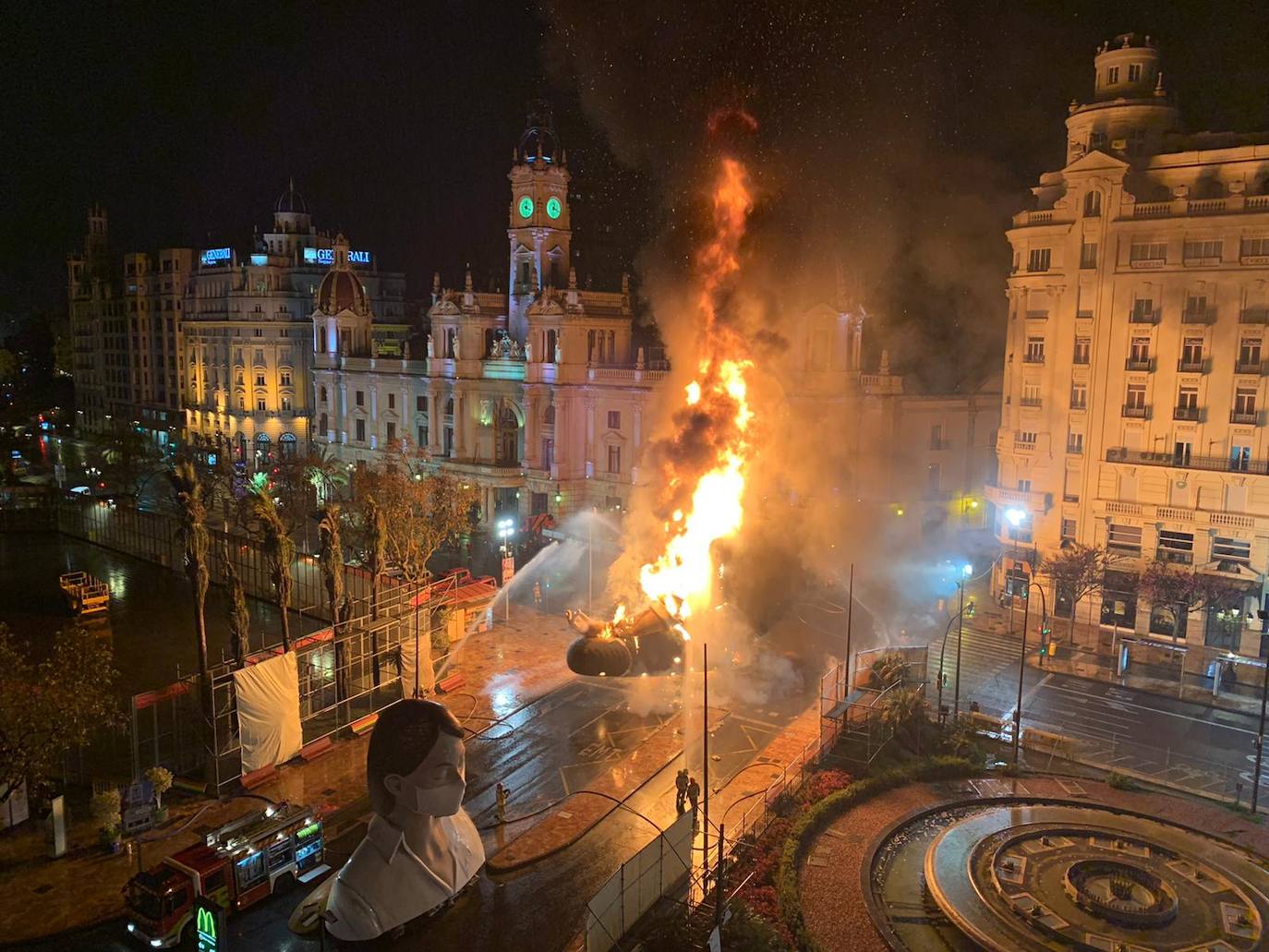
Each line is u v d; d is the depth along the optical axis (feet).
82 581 266.57
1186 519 225.76
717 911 109.29
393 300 518.37
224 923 109.29
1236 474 217.97
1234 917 123.95
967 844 140.67
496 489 345.92
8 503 387.55
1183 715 195.11
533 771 166.71
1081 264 238.68
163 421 534.78
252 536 308.81
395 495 261.24
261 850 127.95
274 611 262.88
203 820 149.18
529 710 192.85
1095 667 219.61
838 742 172.35
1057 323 243.60
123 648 231.71
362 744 177.37
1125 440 236.22
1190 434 226.58
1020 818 148.77
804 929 120.16
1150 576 224.12
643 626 180.75
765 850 139.44
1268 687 153.58
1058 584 239.71
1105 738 183.11
